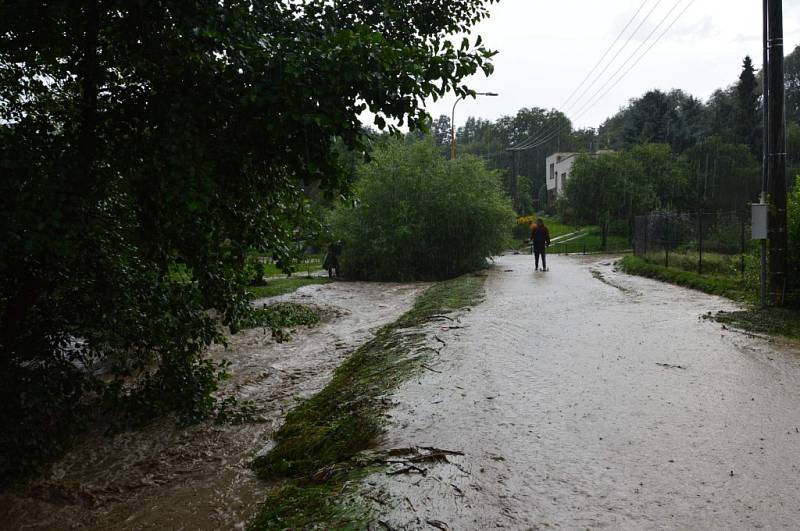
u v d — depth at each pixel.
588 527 3.52
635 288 16.34
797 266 11.41
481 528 3.50
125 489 5.12
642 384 6.55
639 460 4.48
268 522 3.91
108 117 5.70
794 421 5.27
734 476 4.18
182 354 6.89
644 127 66.69
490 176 28.36
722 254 19.05
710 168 52.75
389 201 26.47
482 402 5.96
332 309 16.11
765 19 12.57
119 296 6.02
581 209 45.72
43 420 5.69
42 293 6.03
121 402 6.55
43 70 6.05
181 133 5.23
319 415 6.44
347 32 5.27
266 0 5.75
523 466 4.39
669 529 3.50
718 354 7.91
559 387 6.48
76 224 5.14
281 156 5.83
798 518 3.59
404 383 6.71
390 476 4.18
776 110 11.31
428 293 18.09
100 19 5.58
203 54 5.42
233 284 6.83
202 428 6.56
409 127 5.61
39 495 5.05
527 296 14.97
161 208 5.98
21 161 5.02
